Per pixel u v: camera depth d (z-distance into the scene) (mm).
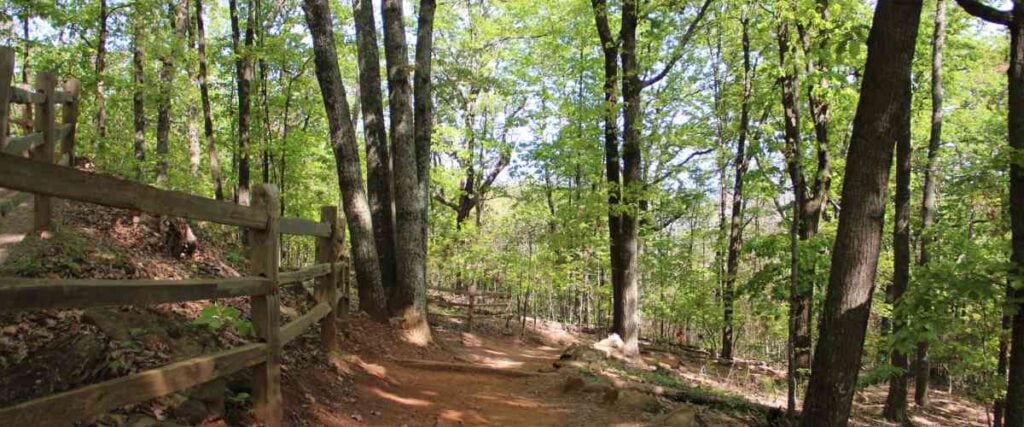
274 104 17312
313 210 21688
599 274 22922
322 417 5203
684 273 19484
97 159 11125
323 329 7016
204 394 4051
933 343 8547
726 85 16969
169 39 12508
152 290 3072
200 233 9852
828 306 5957
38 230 5816
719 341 23344
